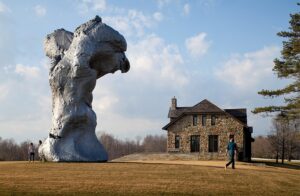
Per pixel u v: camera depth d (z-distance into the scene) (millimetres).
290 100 41969
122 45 36969
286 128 79188
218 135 58062
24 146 96562
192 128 59062
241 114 61875
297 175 27391
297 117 41688
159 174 23672
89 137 33938
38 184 20266
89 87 34375
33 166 26656
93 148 33688
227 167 29328
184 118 59562
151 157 56188
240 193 19812
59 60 36219
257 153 113000
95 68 36375
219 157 54281
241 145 57094
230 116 57875
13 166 26750
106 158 34125
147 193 19031
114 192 19031
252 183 22219
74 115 33219
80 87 33906
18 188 19406
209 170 26188
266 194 19969
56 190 19156
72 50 34688
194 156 55000
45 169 25172
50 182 20781
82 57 33688
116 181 21312
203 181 22047
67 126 33125
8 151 96625
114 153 136250
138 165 27578
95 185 20234
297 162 81375
